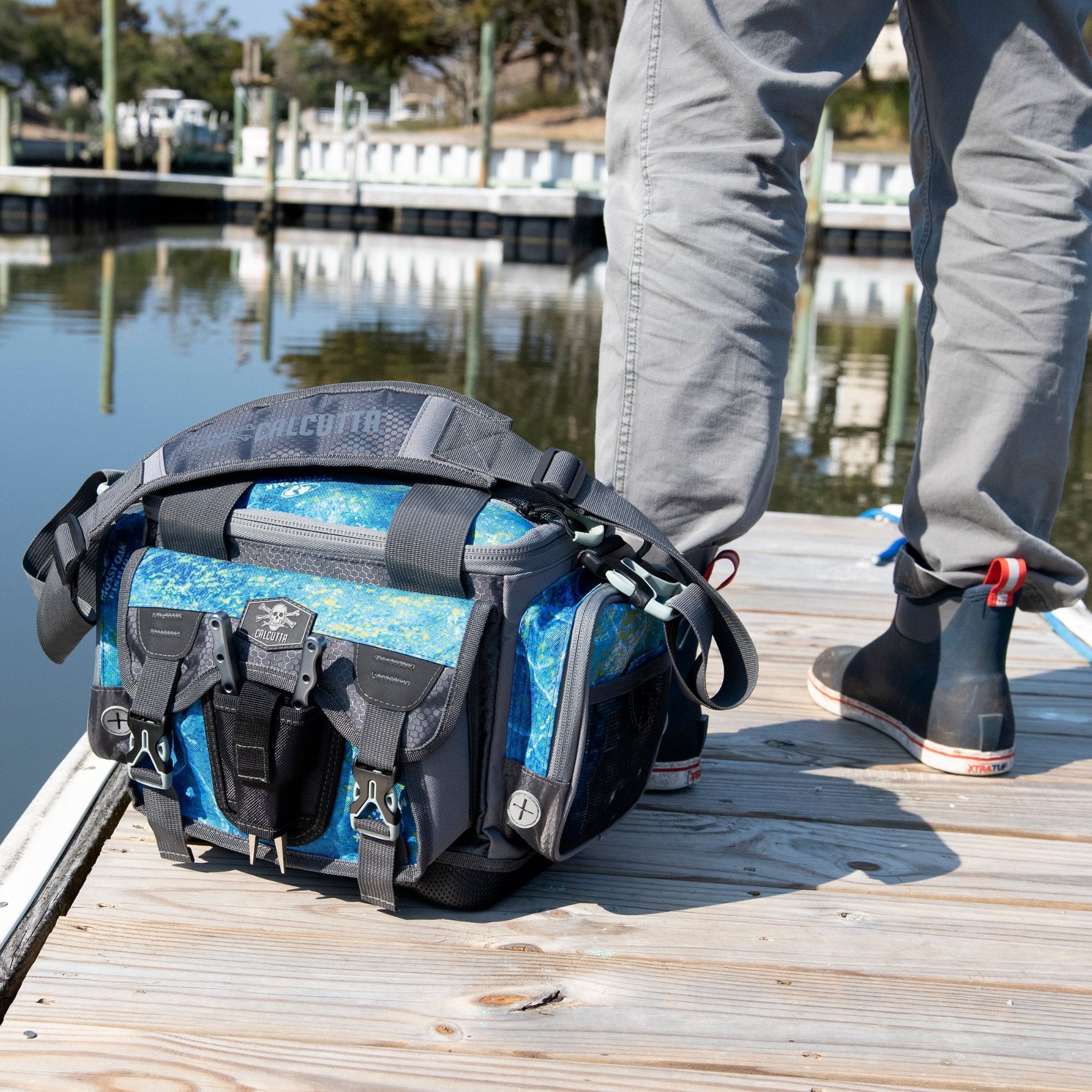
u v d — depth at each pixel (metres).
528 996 0.96
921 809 1.31
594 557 1.03
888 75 22.23
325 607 1.00
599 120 28.31
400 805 0.98
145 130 32.91
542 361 6.70
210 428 1.12
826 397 6.23
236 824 1.03
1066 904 1.14
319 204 19.83
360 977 0.97
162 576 1.06
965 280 1.28
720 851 1.20
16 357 5.95
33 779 1.79
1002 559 1.32
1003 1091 0.89
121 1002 0.93
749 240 1.12
